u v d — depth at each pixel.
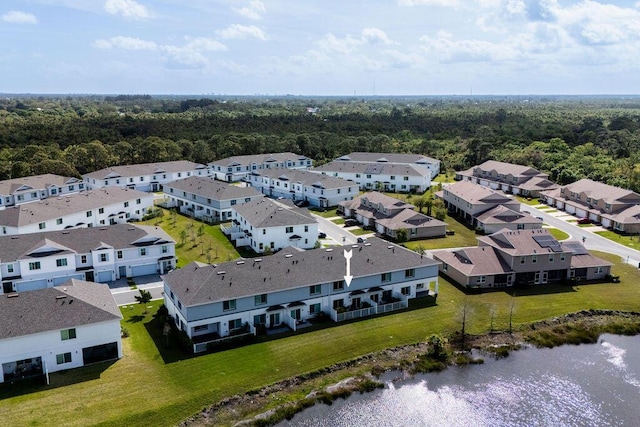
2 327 41.97
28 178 110.31
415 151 166.62
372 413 40.88
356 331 52.31
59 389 41.06
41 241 62.34
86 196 90.88
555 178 129.75
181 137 167.62
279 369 45.28
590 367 48.22
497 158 149.12
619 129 195.25
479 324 54.84
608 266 67.31
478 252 66.94
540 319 56.38
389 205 90.56
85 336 44.41
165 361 45.66
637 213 88.12
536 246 66.25
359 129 196.50
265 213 79.50
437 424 39.94
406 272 59.78
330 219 97.56
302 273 54.88
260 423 38.91
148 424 37.62
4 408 38.34
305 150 163.50
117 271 65.88
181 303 49.16
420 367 47.16
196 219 95.94
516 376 46.47
